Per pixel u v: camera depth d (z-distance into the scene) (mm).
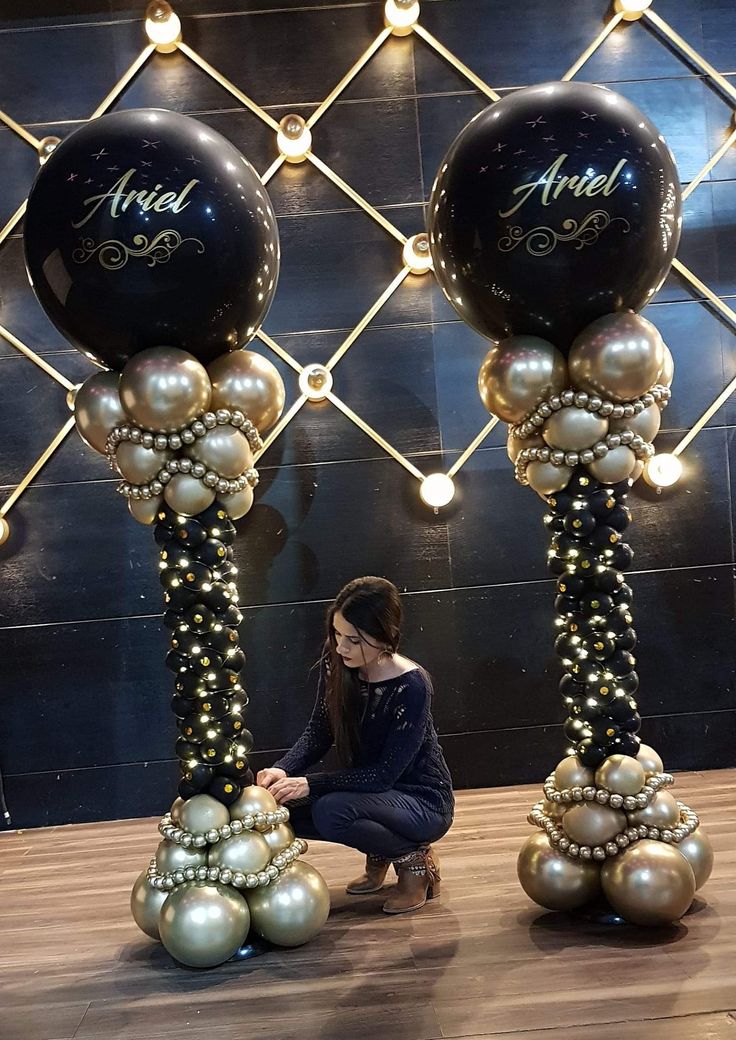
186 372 1998
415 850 2254
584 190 1915
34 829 3199
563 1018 1667
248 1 3150
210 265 1963
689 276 3232
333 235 3203
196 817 2055
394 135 3195
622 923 2059
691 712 3285
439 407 3230
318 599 3229
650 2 3174
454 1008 1735
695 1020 1627
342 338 3219
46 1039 1740
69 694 3217
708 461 3275
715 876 2293
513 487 3242
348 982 1880
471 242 1992
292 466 3215
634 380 2004
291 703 3232
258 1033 1706
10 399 3188
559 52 3195
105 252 1921
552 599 3246
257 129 3170
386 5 3111
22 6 3131
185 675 2121
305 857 2699
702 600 3279
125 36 3141
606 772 2084
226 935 1964
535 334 2098
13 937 2262
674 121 3221
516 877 2406
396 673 2268
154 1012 1820
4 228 3156
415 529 3232
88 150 1968
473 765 3258
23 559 3205
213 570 2125
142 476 2068
